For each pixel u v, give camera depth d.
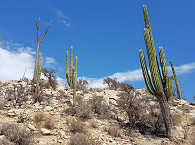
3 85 14.26
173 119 9.97
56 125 7.68
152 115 10.78
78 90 15.60
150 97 14.59
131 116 9.50
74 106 10.12
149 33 9.19
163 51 9.33
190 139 8.06
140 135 8.26
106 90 16.42
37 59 16.48
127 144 7.07
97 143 6.60
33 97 11.12
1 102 9.45
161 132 8.96
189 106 13.53
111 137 7.52
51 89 14.41
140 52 9.34
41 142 6.00
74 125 7.51
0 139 5.48
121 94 13.96
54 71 16.48
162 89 8.77
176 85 17.06
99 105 10.72
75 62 11.74
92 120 8.94
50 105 10.25
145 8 9.61
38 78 12.81
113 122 9.34
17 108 9.30
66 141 6.45
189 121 10.50
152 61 8.73
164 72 9.06
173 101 14.59
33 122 7.61
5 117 7.76
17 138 5.67
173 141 7.89
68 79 17.62
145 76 9.09
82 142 6.18
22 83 15.14
